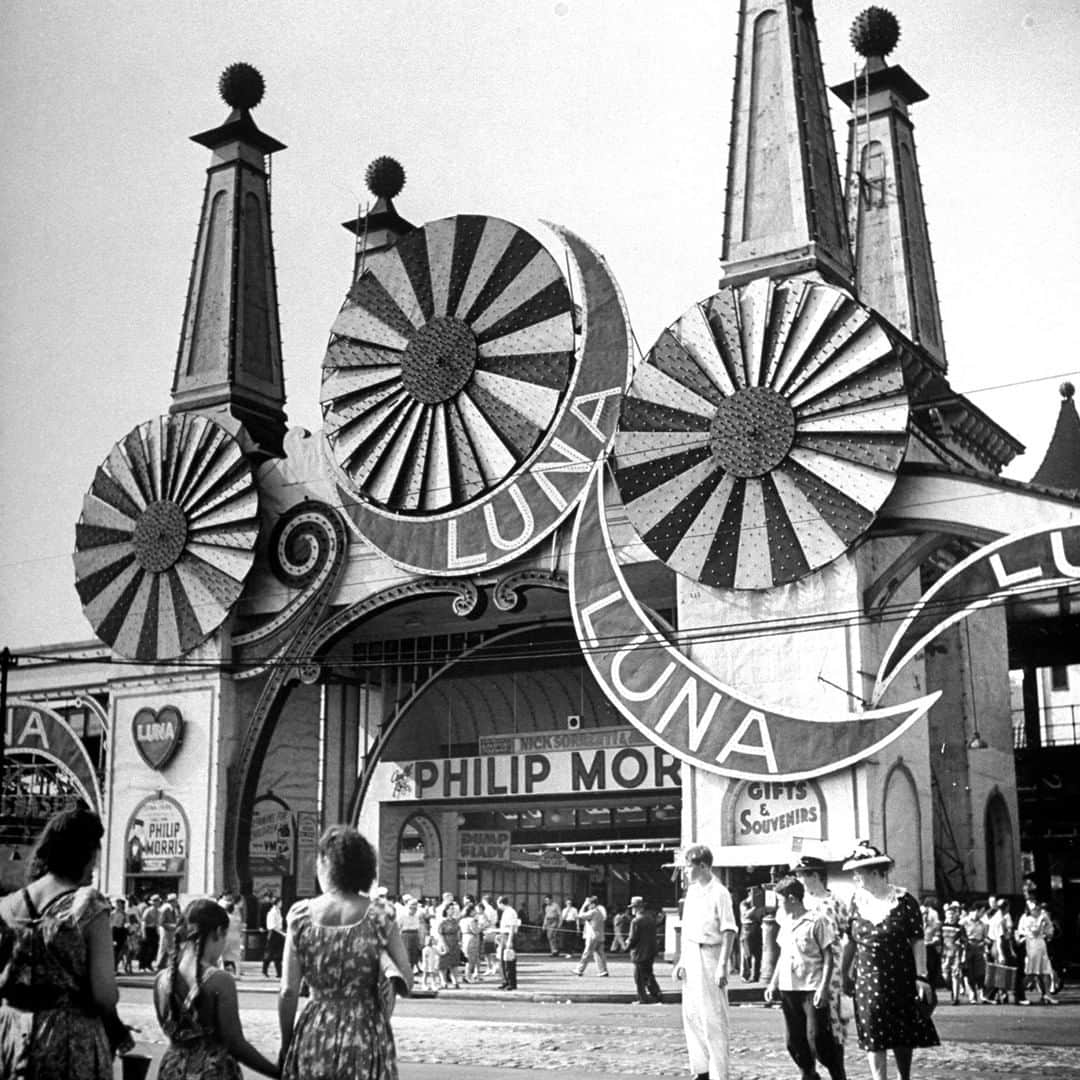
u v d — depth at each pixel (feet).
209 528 165.17
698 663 131.34
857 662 124.36
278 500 165.17
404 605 160.97
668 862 195.00
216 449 166.30
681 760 129.49
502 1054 67.62
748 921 117.80
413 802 172.24
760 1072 59.52
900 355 126.72
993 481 125.39
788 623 127.85
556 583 143.23
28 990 27.17
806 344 129.59
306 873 184.14
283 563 162.50
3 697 138.62
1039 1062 63.57
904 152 163.12
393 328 156.35
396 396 155.12
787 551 127.95
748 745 125.90
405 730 181.16
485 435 148.77
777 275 136.56
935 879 134.31
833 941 45.93
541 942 196.75
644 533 133.69
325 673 162.50
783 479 129.08
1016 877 148.77
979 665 149.48
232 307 172.76
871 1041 41.68
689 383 134.31
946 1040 73.61
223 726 163.73
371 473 155.53
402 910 119.24
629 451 135.74
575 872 205.77
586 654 135.64
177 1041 29.30
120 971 140.87
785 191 138.10
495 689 181.98
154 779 167.12
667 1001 105.19
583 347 144.87
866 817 121.70
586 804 166.61
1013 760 154.40
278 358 177.99
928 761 136.77
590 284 146.10
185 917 30.17
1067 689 190.80
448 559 148.66
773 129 140.15
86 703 182.70
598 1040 74.23
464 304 152.66
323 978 27.55
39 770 195.21
